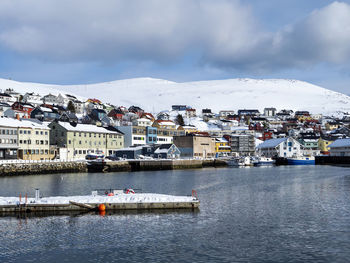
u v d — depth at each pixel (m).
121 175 115.44
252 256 36.25
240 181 95.88
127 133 179.75
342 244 39.19
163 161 146.50
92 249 38.75
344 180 98.44
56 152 145.00
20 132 132.88
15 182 91.44
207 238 41.75
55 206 54.00
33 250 38.66
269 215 52.16
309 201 63.16
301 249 37.94
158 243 40.25
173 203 55.84
